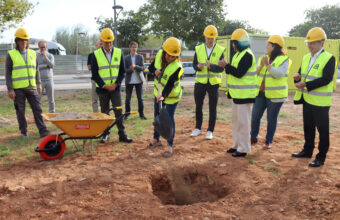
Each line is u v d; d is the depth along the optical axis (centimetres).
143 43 4228
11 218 342
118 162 510
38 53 817
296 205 367
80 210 357
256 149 586
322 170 468
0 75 3172
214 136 683
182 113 977
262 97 596
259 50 1474
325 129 481
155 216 346
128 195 393
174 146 597
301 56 1577
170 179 477
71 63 3778
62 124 497
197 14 2455
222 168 488
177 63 517
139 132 702
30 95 650
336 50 1700
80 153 554
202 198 456
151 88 1714
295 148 591
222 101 1261
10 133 701
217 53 632
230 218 342
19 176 451
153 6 2597
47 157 518
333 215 338
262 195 396
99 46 748
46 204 371
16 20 1638
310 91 486
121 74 614
